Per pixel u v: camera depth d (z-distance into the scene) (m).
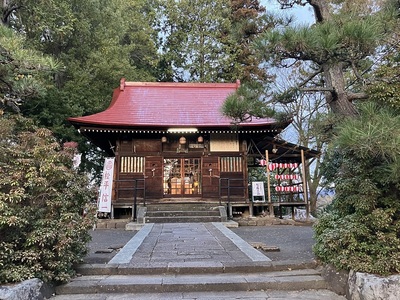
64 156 4.77
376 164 4.14
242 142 12.52
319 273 4.48
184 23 22.72
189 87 15.32
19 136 4.57
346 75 7.70
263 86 5.38
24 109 13.72
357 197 4.14
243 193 12.22
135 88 14.91
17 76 5.79
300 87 5.04
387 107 3.79
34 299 3.56
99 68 15.98
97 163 18.20
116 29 18.27
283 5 5.38
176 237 7.17
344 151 4.32
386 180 3.89
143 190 11.73
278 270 4.66
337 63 4.30
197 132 12.08
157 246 6.12
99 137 12.62
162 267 4.57
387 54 4.54
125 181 11.95
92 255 5.54
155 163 12.26
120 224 10.07
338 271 4.11
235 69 21.27
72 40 16.02
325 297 3.90
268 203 11.77
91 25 16.44
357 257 3.93
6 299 3.20
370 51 3.98
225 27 21.38
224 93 14.95
